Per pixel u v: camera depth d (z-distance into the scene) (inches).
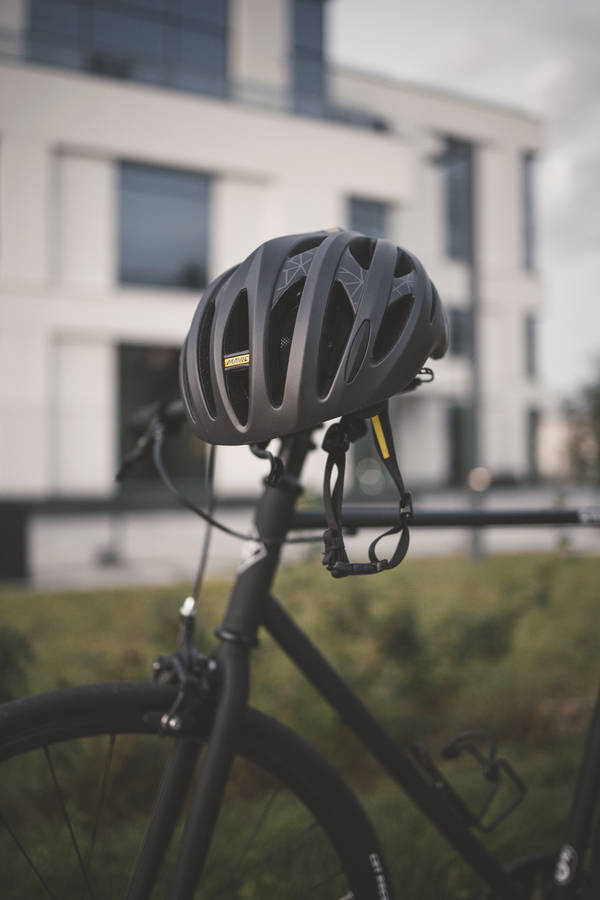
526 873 47.0
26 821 68.2
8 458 388.8
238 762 42.7
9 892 56.4
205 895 58.0
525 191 903.1
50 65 545.3
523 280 872.3
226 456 498.0
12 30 565.6
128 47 619.8
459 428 348.8
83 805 70.6
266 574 36.3
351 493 138.5
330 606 114.4
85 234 574.6
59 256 568.1
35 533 323.3
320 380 25.4
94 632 147.8
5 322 539.8
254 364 25.6
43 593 201.0
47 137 542.9
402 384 25.9
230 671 34.9
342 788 37.9
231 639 35.2
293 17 700.7
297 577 116.7
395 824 71.2
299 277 26.4
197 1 647.1
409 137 690.2
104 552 299.1
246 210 631.8
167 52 638.5
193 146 592.1
